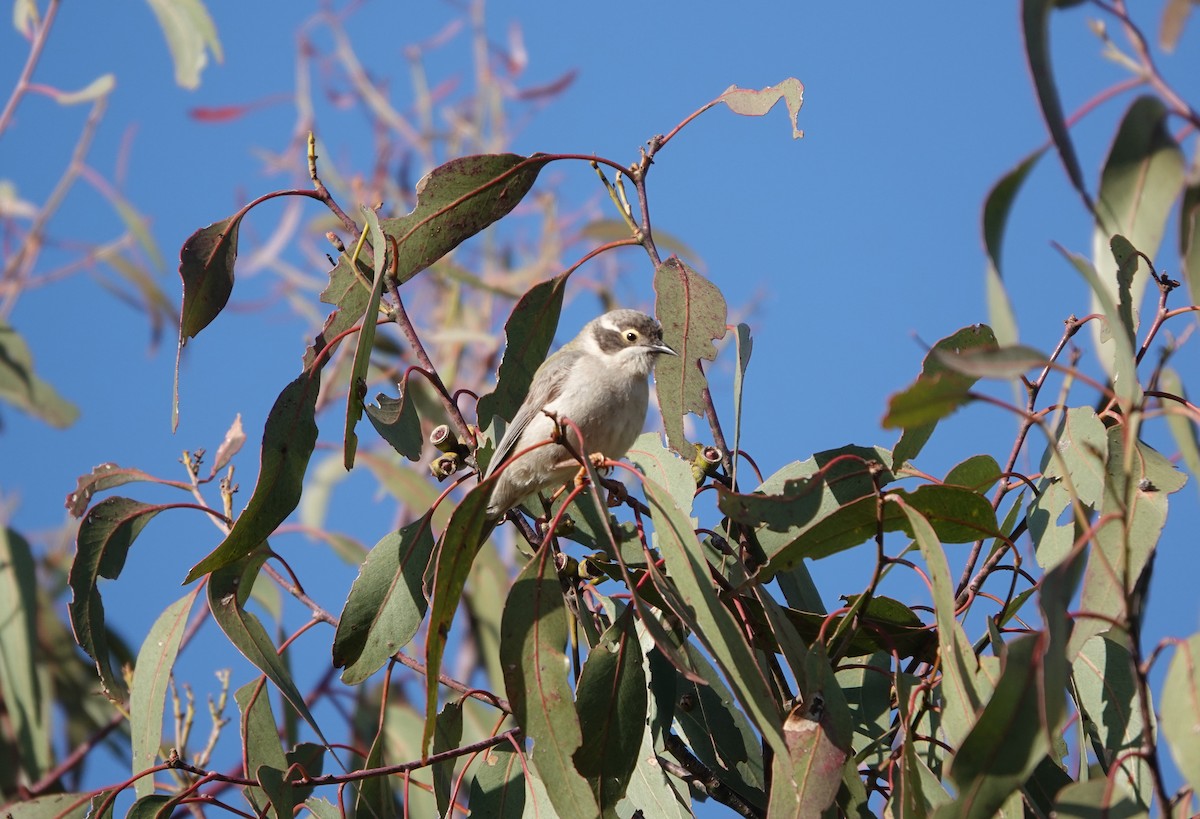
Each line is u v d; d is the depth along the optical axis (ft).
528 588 25.82
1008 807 24.68
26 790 42.65
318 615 31.07
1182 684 21.85
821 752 24.30
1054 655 20.11
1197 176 25.72
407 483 47.50
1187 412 20.44
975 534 27.58
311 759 30.73
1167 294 27.04
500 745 29.53
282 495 28.58
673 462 30.40
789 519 26.04
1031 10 23.12
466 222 32.53
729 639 23.86
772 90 30.17
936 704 26.43
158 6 45.57
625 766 26.84
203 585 32.24
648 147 32.01
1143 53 25.41
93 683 50.29
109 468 32.83
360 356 27.99
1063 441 28.19
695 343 31.14
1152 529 24.99
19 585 43.55
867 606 27.04
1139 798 24.14
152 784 30.17
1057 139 23.03
